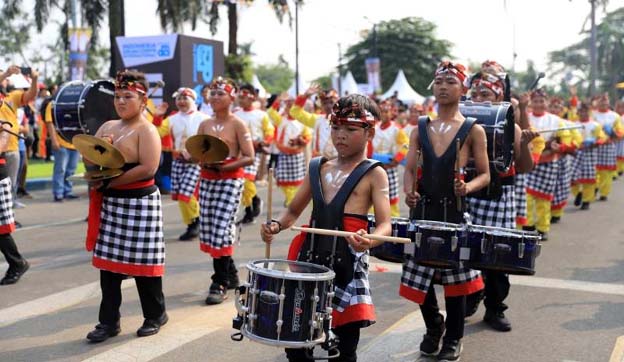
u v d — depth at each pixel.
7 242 6.95
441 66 4.71
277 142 12.14
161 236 5.33
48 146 19.36
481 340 5.34
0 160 6.81
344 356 3.77
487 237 4.32
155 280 5.36
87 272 7.55
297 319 3.31
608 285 7.07
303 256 3.74
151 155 5.14
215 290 6.34
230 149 6.53
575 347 5.18
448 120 4.74
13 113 8.15
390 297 6.57
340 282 3.66
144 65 14.65
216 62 15.55
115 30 21.53
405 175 4.87
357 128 3.71
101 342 5.21
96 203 5.13
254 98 10.45
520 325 5.72
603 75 71.62
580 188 13.57
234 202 6.40
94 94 8.35
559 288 6.93
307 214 11.80
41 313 5.99
